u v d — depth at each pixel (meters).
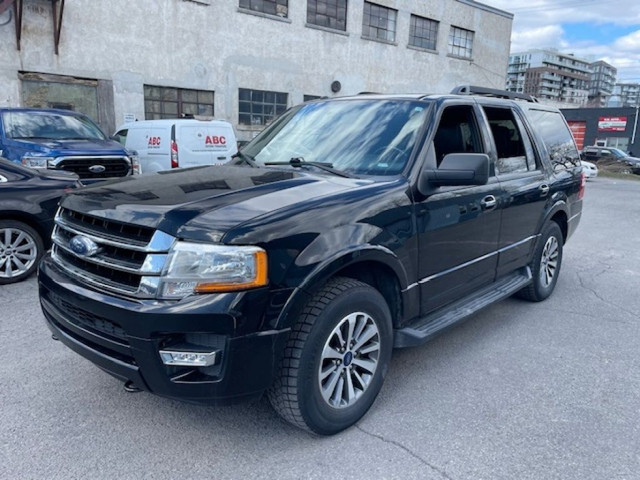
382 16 21.34
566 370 3.73
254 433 2.87
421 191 3.19
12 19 12.88
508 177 4.22
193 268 2.31
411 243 3.11
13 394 3.21
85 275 2.65
